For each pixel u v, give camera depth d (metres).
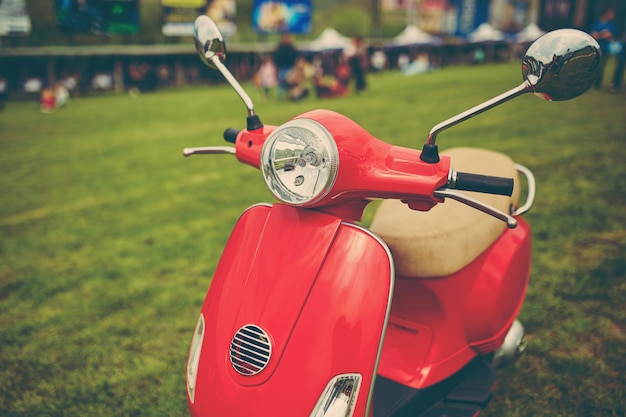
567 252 3.65
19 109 14.53
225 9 22.89
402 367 2.05
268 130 1.79
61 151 8.35
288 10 25.92
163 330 3.17
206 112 12.26
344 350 1.49
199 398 1.57
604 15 9.89
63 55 18.12
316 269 1.55
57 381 2.74
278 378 1.47
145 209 5.36
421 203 1.61
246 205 5.34
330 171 1.48
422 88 14.39
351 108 11.14
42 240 4.63
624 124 7.32
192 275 3.85
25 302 3.55
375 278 1.55
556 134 7.02
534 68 1.41
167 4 21.83
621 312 2.96
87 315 3.36
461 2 27.67
